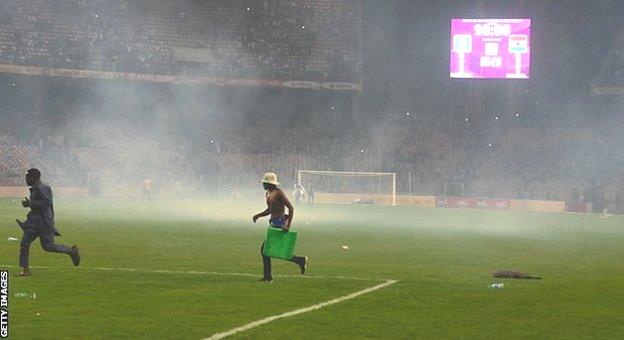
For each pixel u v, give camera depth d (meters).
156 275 20.48
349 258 26.38
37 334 12.92
